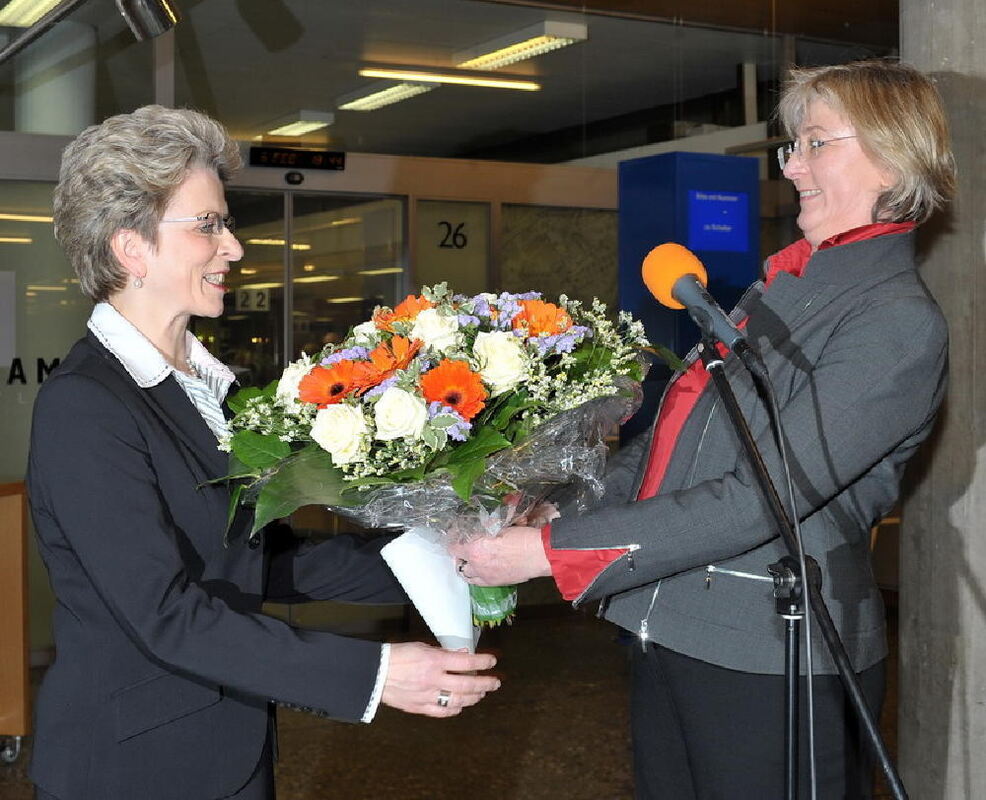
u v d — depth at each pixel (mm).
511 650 5922
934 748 2807
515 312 1829
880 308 1821
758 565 1858
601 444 1876
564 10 7125
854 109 1907
